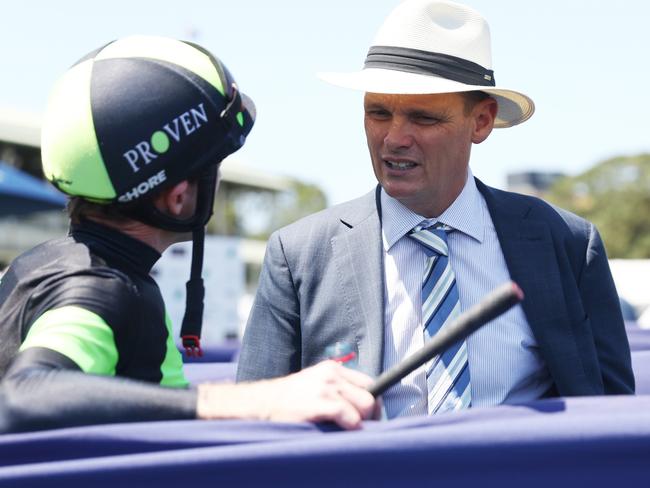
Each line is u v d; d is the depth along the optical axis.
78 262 1.42
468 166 2.21
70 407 1.22
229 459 1.11
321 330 2.19
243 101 1.63
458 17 2.20
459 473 1.11
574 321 2.17
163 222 1.51
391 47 2.18
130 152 1.45
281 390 1.30
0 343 1.37
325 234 2.26
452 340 1.30
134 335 1.40
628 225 35.94
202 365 2.66
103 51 1.53
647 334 3.91
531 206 2.25
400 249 2.17
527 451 1.11
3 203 7.91
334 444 1.11
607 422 1.12
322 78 2.16
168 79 1.49
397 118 2.09
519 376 2.10
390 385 1.37
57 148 1.48
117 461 1.11
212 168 1.55
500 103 2.33
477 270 2.14
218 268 8.05
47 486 1.10
